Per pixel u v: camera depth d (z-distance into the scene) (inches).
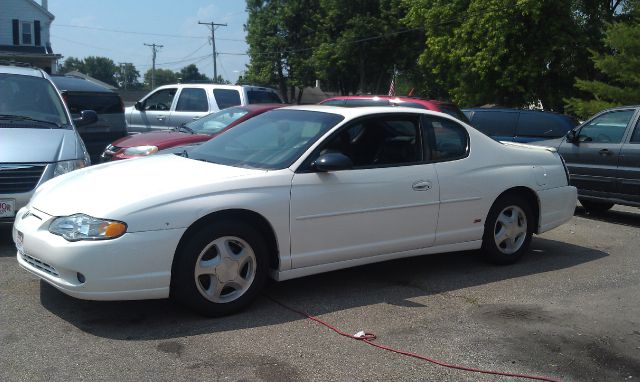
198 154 217.2
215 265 176.2
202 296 175.0
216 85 515.8
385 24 1440.7
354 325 178.7
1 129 266.8
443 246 226.2
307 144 197.3
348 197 197.9
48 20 1529.3
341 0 1480.1
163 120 524.4
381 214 205.9
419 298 205.0
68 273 163.9
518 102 1071.0
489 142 241.1
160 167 195.8
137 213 164.6
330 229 195.6
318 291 208.2
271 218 183.0
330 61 1515.7
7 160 240.5
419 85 1577.3
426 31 1202.0
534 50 994.7
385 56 1517.0
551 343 170.6
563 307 200.5
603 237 313.6
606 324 186.2
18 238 184.5
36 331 165.6
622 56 781.3
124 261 162.4
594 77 1017.5
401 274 231.9
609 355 163.9
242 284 183.2
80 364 147.5
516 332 177.6
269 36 1708.9
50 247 165.6
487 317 188.9
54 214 171.5
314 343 164.9
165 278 168.1
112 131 432.8
